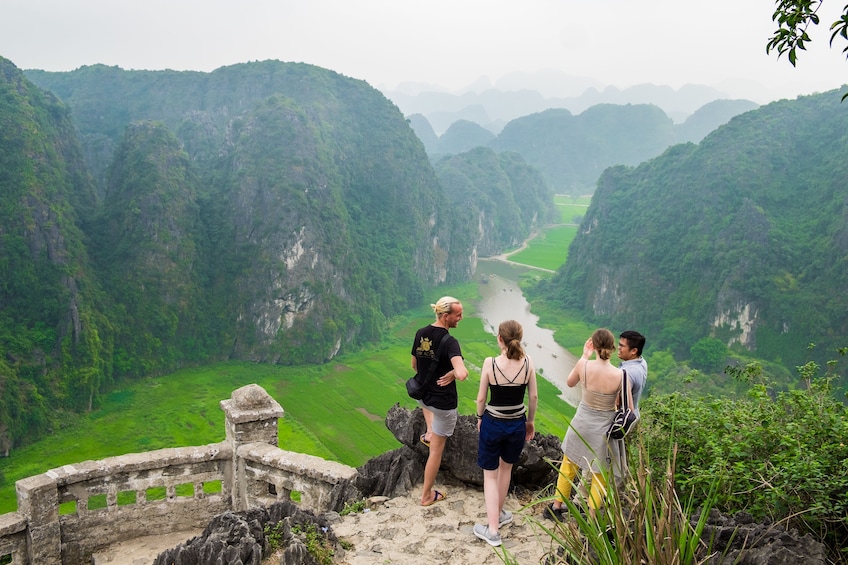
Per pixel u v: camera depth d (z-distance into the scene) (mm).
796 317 87188
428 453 7656
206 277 95250
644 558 4066
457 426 7469
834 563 5672
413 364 6676
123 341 81750
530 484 7359
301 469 8461
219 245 97750
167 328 86375
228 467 9500
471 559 5785
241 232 97812
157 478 9188
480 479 7164
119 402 72375
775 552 4512
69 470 8648
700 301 99250
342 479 8062
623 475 5484
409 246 126000
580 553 4375
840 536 5941
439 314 6504
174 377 82750
